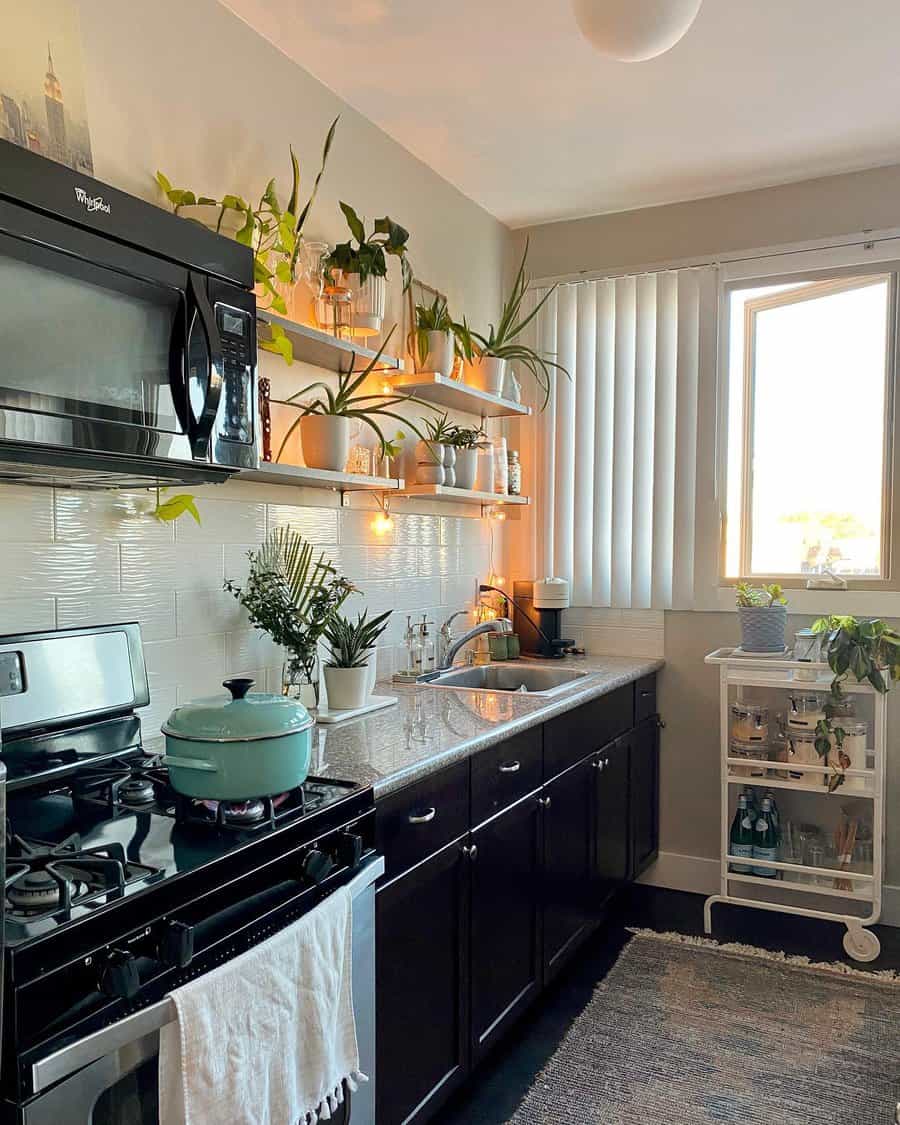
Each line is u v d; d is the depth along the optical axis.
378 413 2.54
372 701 2.26
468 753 1.88
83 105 1.57
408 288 2.52
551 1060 2.15
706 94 2.40
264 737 1.31
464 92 2.39
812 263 3.00
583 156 2.80
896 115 2.53
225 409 1.45
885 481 2.98
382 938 1.59
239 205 1.80
